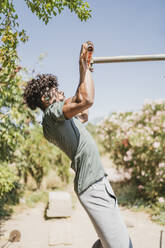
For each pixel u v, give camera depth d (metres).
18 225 4.79
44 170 7.35
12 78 3.18
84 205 1.59
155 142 5.78
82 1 2.25
